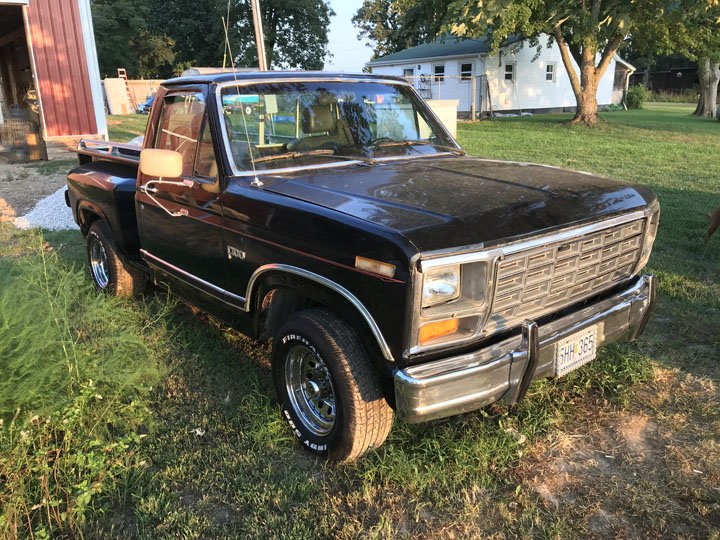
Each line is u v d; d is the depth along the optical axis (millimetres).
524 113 33781
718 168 13078
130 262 4988
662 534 2654
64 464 2986
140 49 56469
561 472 3078
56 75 15422
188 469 3117
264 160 3590
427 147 4270
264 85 3805
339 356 2863
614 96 40469
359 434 2918
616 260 3277
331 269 2793
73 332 3770
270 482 2994
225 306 3691
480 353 2697
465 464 3062
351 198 2990
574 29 20891
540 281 2846
